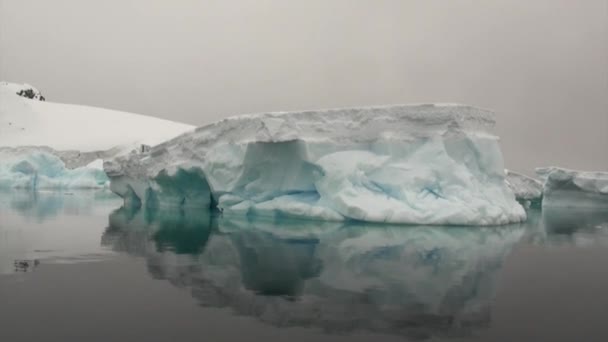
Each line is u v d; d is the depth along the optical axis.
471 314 4.88
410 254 8.43
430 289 5.92
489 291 5.86
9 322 4.53
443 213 12.72
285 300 5.37
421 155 13.72
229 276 6.57
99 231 11.50
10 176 36.41
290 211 14.45
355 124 14.56
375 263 7.58
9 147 40.09
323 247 9.13
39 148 40.28
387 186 13.68
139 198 21.03
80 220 14.12
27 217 14.79
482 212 12.89
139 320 4.62
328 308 5.06
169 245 9.34
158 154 19.22
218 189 16.27
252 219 14.80
